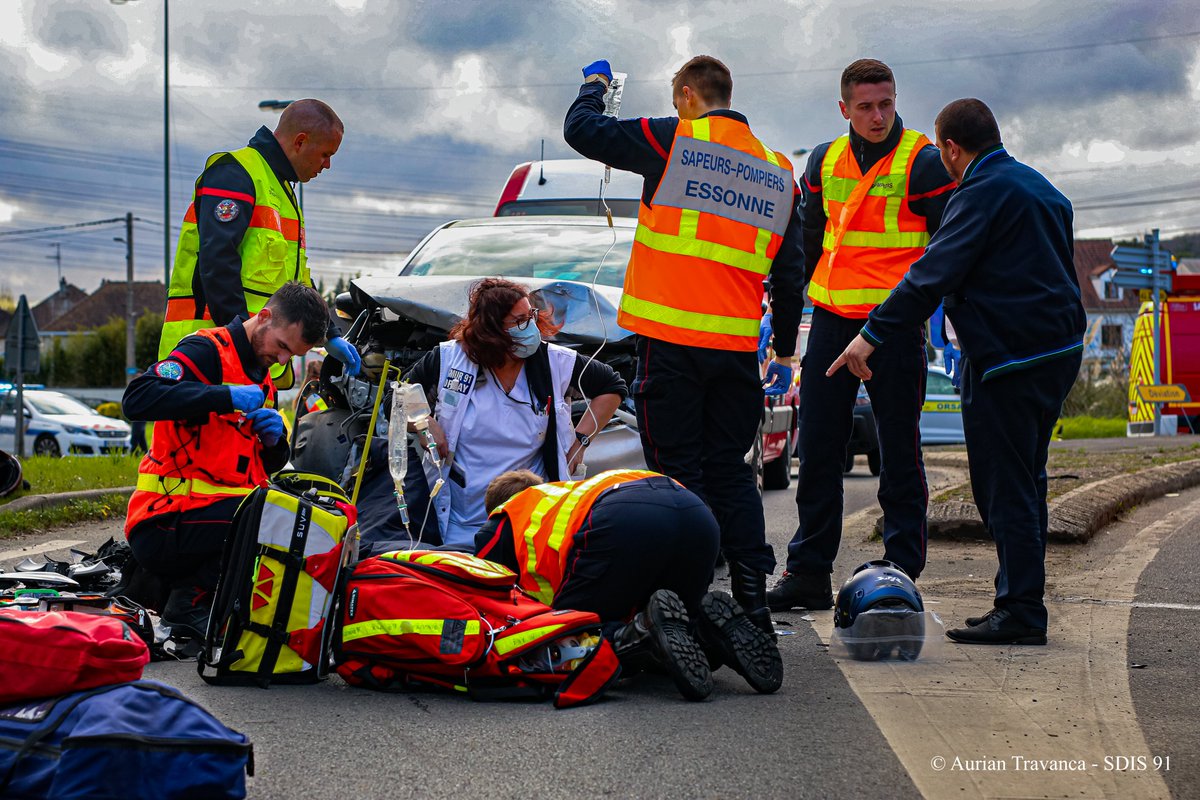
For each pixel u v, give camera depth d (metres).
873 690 4.38
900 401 5.79
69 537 8.60
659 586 4.50
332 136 6.41
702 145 5.05
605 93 5.20
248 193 6.09
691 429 5.16
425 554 4.47
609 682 4.20
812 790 3.25
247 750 3.02
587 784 3.28
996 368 5.10
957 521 8.01
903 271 5.82
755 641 4.34
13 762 2.91
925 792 3.25
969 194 5.18
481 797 3.17
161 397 4.81
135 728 2.91
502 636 4.20
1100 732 3.82
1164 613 5.75
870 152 5.86
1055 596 6.21
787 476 12.52
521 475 5.09
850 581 5.10
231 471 5.05
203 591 5.05
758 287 5.23
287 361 5.32
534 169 11.64
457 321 6.62
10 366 16.30
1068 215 5.31
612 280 7.92
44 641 3.04
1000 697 4.27
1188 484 12.27
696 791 3.23
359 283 6.91
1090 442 21.16
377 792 3.20
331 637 4.40
